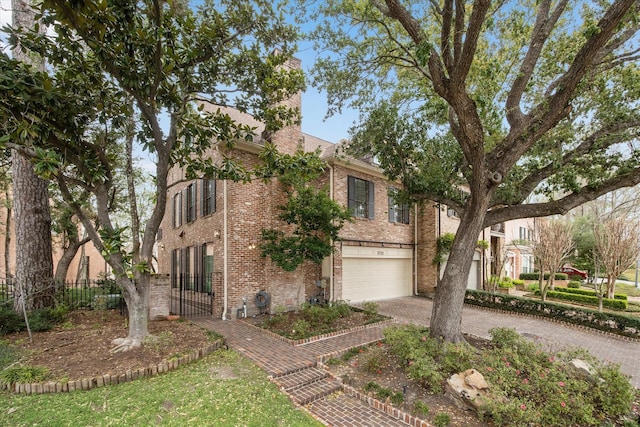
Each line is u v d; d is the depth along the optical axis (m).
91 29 4.36
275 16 5.82
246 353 6.23
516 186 7.00
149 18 4.81
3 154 6.40
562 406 3.93
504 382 4.43
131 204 6.08
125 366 4.96
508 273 23.11
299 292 10.53
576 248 20.45
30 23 7.59
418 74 7.78
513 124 6.40
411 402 4.48
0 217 16.05
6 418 3.62
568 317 9.79
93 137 7.45
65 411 3.79
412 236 15.24
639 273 29.62
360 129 8.16
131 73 4.87
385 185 14.04
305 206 9.01
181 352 5.70
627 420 4.04
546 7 6.11
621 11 4.50
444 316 6.44
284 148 10.42
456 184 8.13
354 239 12.20
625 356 7.07
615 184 6.12
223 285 9.39
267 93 6.70
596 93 6.42
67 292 8.55
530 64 6.20
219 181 10.05
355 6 6.44
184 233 13.69
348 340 7.32
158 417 3.76
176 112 6.25
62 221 10.98
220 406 4.09
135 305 5.86
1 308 7.12
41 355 5.25
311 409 4.46
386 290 13.92
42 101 4.60
